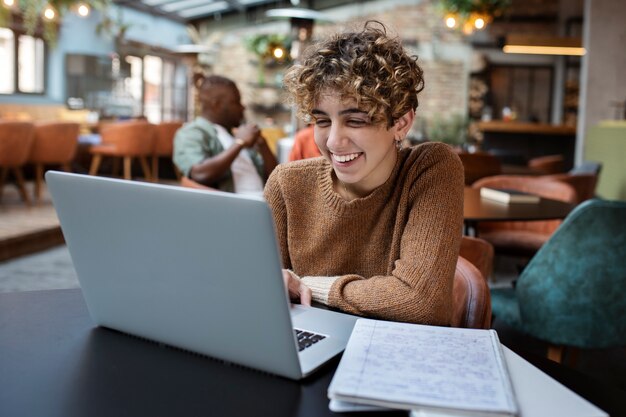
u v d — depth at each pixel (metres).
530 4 12.48
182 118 14.48
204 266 0.88
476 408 0.73
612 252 2.17
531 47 7.56
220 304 0.89
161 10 13.34
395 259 1.26
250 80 14.12
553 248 2.23
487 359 0.87
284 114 13.83
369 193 1.28
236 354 0.92
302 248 1.35
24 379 0.88
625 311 2.23
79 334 1.06
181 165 3.13
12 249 4.90
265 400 0.83
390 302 1.12
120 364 0.94
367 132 1.13
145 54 13.02
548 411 0.76
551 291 2.25
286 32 13.93
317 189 1.33
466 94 12.84
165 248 0.91
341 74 1.09
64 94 11.04
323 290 1.20
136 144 8.22
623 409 0.85
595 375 2.75
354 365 0.85
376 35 1.15
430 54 12.85
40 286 4.11
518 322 2.37
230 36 14.27
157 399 0.83
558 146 10.01
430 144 1.29
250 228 0.81
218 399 0.83
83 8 8.41
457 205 1.23
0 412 0.79
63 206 1.00
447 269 1.16
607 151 6.76
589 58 7.40
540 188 3.75
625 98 7.37
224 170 3.06
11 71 10.23
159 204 0.89
